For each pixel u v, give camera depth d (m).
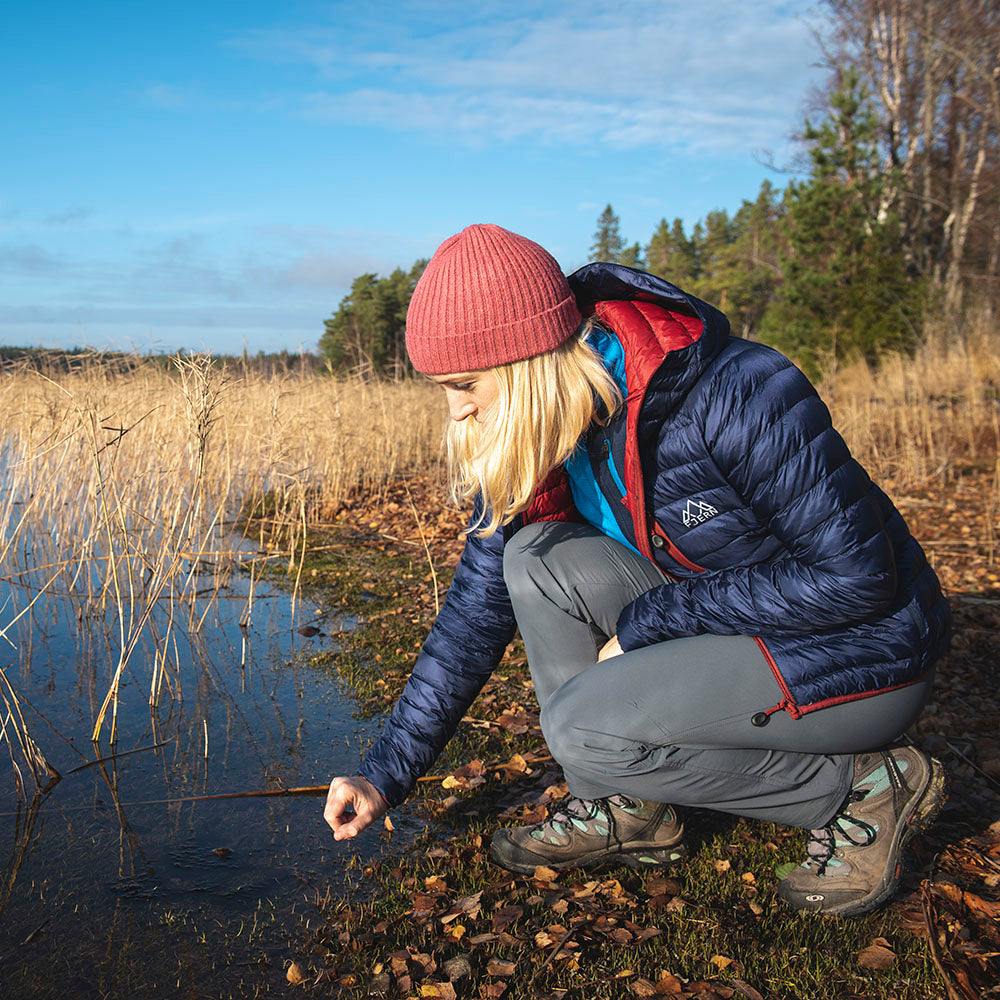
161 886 2.00
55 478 4.92
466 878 2.03
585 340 1.66
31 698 3.14
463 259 1.56
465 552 2.07
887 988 1.65
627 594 1.93
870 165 17.33
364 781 1.96
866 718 1.70
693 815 2.29
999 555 4.86
